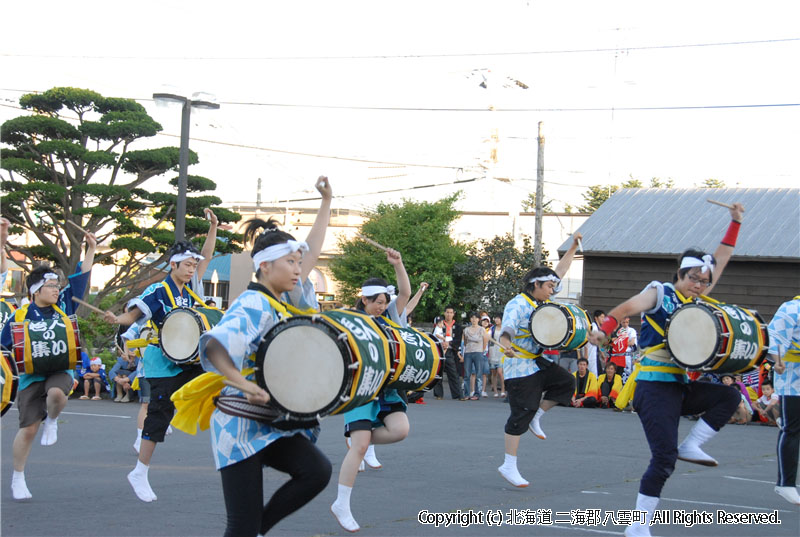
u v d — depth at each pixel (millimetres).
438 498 7195
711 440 12461
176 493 7250
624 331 17312
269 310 4125
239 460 4055
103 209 21828
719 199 23734
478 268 26000
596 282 22078
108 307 23219
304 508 6703
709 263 5762
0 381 6148
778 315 7156
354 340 4152
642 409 5766
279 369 4012
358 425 6105
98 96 22656
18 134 22062
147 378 7062
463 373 19859
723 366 5559
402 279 7234
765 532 6180
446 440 11508
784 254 20016
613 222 23016
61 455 9609
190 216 23422
